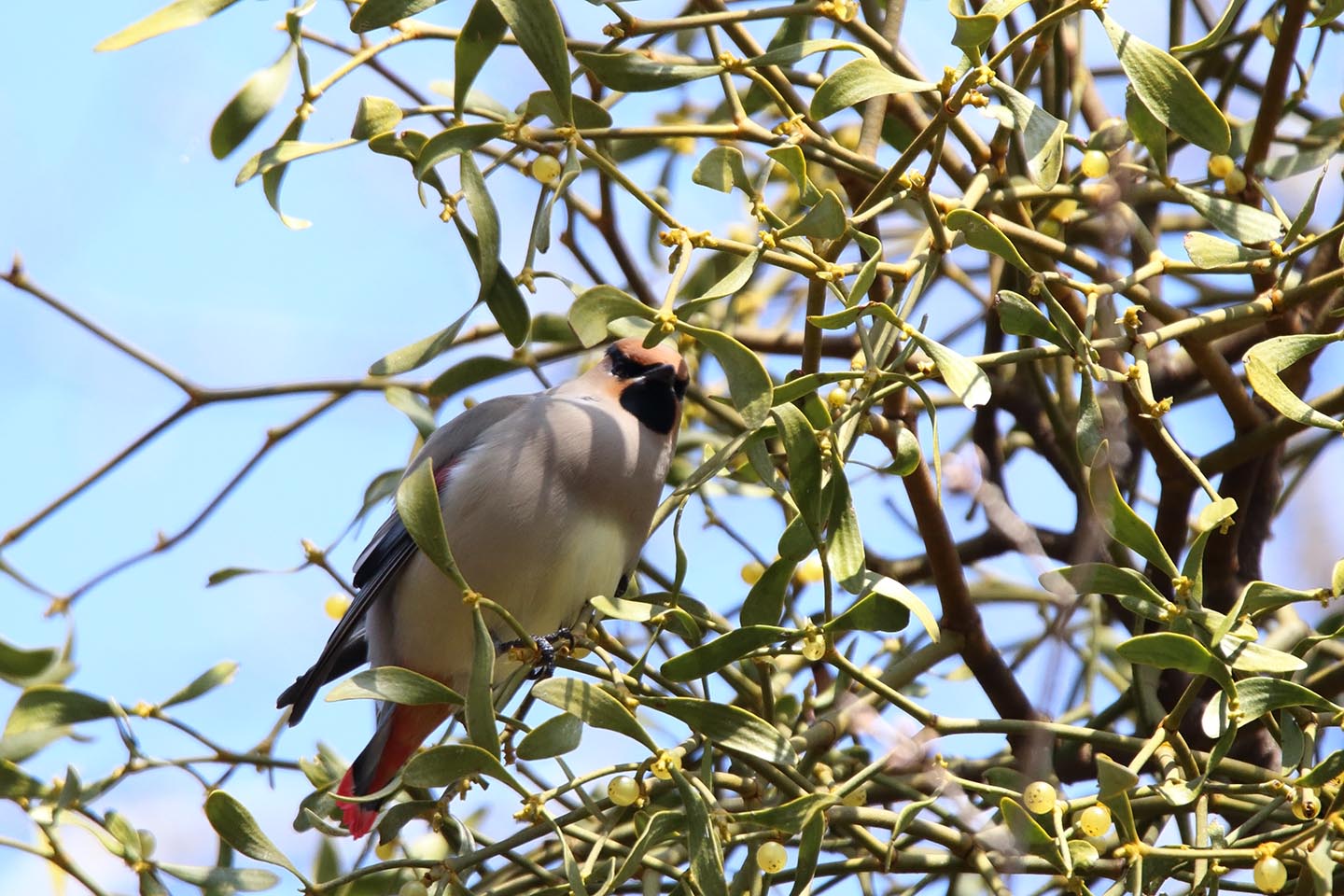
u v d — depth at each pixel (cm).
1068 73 926
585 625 775
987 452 973
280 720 853
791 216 1002
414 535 589
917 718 691
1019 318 649
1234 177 746
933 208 693
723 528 911
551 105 673
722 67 700
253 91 668
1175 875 722
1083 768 859
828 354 998
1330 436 959
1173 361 951
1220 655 588
